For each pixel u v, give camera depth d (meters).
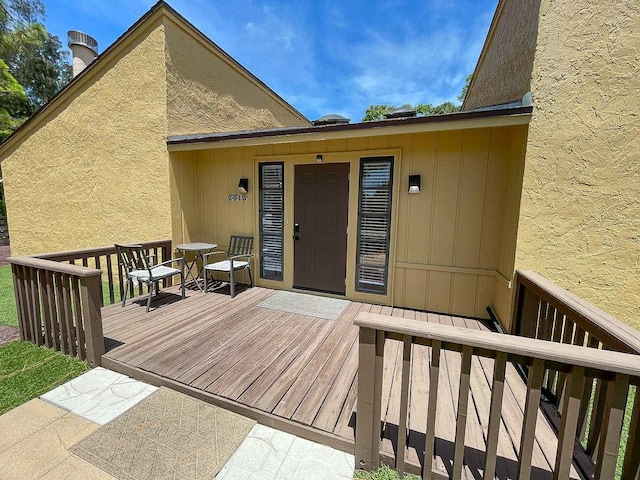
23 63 14.66
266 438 1.84
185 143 4.40
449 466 1.55
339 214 4.24
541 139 2.73
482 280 3.60
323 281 4.45
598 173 2.58
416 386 2.27
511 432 1.79
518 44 3.31
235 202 4.92
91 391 2.28
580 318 1.73
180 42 4.69
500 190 3.42
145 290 4.93
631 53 2.40
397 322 1.49
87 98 5.06
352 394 2.15
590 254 2.66
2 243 10.95
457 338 1.33
